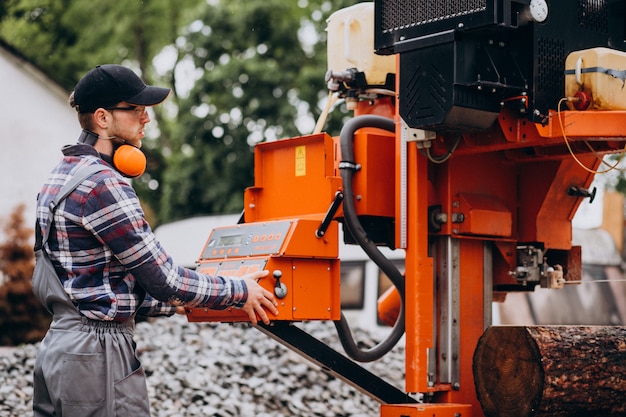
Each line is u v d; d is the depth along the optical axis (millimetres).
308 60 27391
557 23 4957
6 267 18422
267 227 5051
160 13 32938
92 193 4133
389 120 5445
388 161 5379
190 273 4324
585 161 5855
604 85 4887
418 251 5191
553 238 5832
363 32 5637
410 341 5191
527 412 4941
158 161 30938
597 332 5184
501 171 5684
